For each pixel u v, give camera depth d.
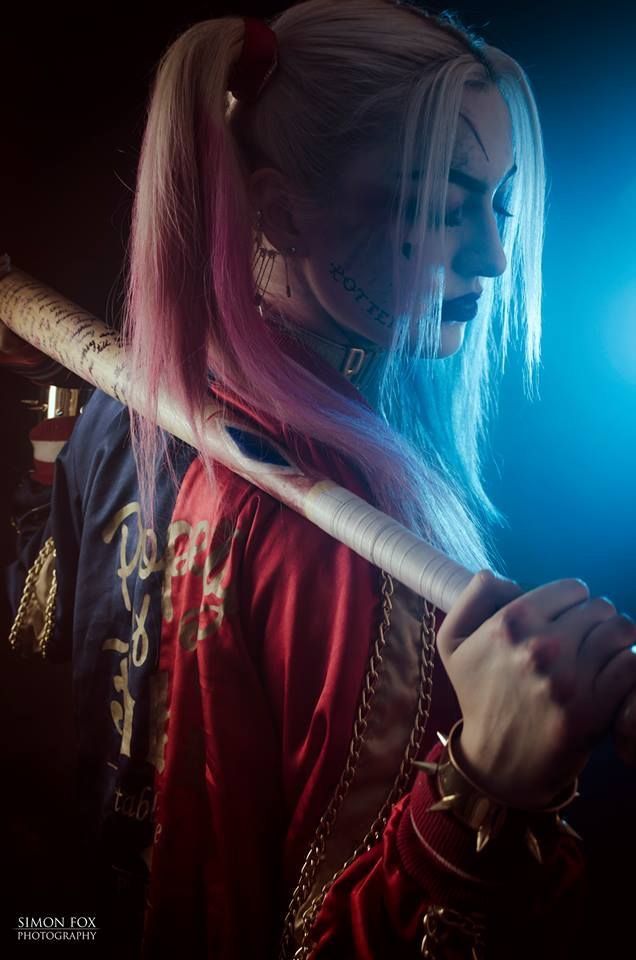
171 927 0.88
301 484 0.87
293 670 0.85
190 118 0.93
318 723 0.84
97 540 1.04
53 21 2.75
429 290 0.93
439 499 0.99
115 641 0.99
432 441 1.16
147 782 0.94
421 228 0.91
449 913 0.75
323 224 0.94
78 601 1.03
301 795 0.84
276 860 0.87
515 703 0.68
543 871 0.75
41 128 2.80
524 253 1.10
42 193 2.81
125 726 0.96
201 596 0.90
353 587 0.85
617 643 0.67
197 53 0.94
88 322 1.13
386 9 0.97
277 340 0.98
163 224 0.94
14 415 2.71
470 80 0.93
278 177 0.95
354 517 0.83
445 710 0.86
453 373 1.15
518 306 1.15
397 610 0.86
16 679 2.49
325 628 0.85
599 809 2.53
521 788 0.71
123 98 2.79
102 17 2.75
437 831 0.73
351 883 0.81
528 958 0.78
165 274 0.94
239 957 0.86
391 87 0.92
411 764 0.84
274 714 0.87
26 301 1.19
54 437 1.40
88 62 2.77
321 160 0.94
